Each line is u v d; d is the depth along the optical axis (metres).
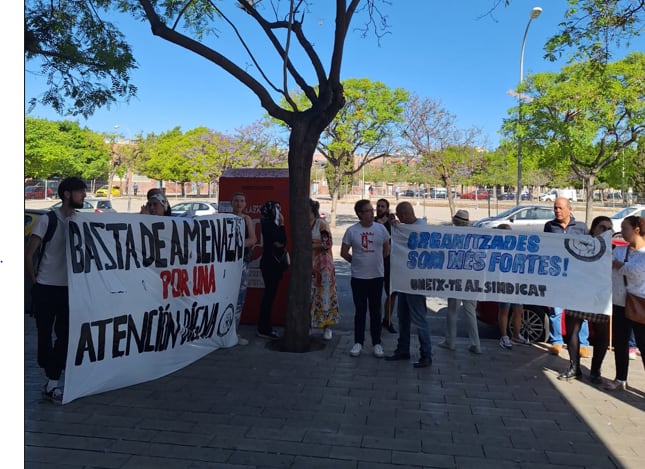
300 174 6.20
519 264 5.78
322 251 6.83
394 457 3.71
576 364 5.42
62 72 9.55
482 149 26.92
